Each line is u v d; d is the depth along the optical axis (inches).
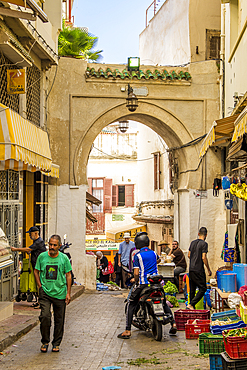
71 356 246.5
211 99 598.5
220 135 436.1
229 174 544.1
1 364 230.1
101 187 1181.1
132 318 292.8
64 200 570.3
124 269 580.1
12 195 404.5
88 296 492.7
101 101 580.1
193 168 593.6
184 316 308.2
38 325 316.8
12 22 373.1
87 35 628.7
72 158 572.4
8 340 264.7
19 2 274.2
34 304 366.9
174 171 644.1
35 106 504.4
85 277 560.1
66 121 573.9
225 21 577.9
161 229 821.2
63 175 571.2
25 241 514.9
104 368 223.0
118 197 1187.3
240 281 326.0
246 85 419.2
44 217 541.0
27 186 520.4
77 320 350.6
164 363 231.8
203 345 236.5
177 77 588.7
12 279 392.5
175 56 733.3
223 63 581.9
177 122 595.5
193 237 585.6
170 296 419.2
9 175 393.4
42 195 528.4
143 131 987.9
